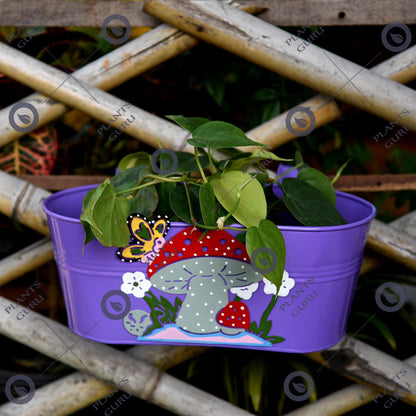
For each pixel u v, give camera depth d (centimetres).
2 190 115
